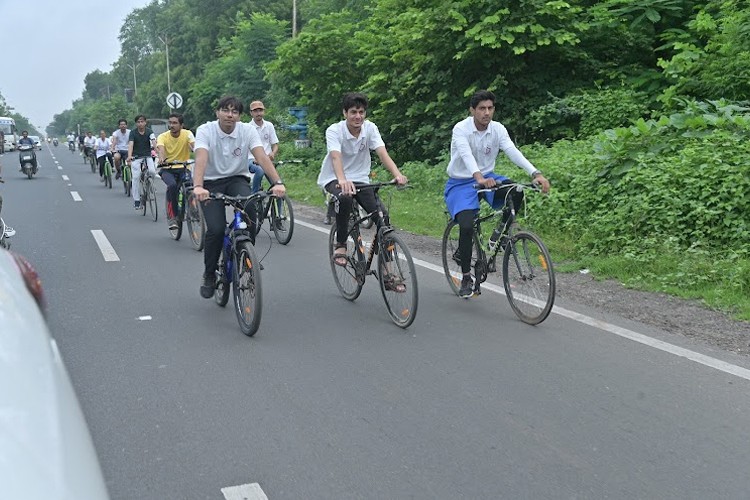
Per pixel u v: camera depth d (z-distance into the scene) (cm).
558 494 316
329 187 630
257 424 387
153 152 1214
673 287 663
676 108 1231
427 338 536
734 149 834
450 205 625
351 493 317
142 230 1088
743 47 1167
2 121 5709
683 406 407
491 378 452
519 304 584
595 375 456
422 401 417
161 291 682
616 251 798
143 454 353
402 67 1708
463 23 1424
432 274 754
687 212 802
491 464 342
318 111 2123
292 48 1948
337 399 421
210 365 478
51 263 817
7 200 1563
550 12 1372
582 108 1370
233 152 606
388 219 591
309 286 709
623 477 329
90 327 563
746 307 593
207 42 5072
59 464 134
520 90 1523
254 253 527
